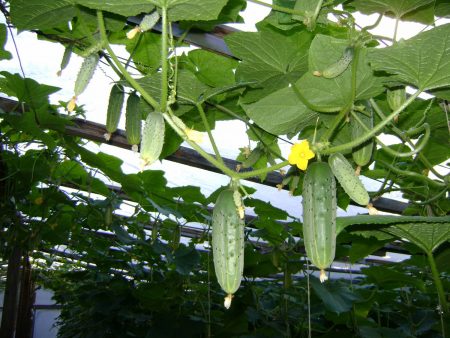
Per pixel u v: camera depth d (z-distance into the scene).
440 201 3.93
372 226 2.55
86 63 1.82
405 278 4.53
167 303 6.24
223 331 5.88
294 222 5.37
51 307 22.19
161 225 6.28
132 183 5.03
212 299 7.16
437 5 2.39
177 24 2.88
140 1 1.75
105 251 8.43
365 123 2.33
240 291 6.12
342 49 2.07
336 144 2.80
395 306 6.83
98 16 1.83
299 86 2.23
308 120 2.57
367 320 5.56
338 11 2.26
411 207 4.40
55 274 14.35
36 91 3.83
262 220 5.60
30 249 6.16
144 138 1.68
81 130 4.45
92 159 4.64
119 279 7.86
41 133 4.05
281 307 6.12
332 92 2.26
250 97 2.88
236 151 4.79
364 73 2.12
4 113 3.85
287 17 2.33
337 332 5.44
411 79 1.94
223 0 1.74
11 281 6.52
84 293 8.23
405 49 1.78
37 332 21.72
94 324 7.98
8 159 4.72
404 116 2.95
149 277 7.84
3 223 5.90
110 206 5.62
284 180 3.00
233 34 2.46
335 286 4.93
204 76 3.22
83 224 6.89
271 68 2.66
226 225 1.65
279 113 2.44
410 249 4.69
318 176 1.76
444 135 3.29
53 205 5.92
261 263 5.57
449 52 1.76
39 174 5.05
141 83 2.37
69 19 2.28
